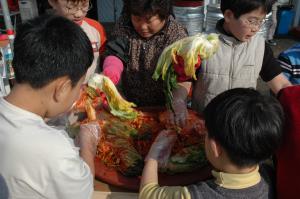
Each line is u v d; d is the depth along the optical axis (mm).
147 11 1270
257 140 798
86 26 1695
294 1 5152
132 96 1645
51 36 787
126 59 1548
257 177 872
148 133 1253
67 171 799
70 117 1258
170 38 1461
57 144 797
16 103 801
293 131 882
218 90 1465
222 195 837
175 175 1075
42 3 3855
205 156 1086
